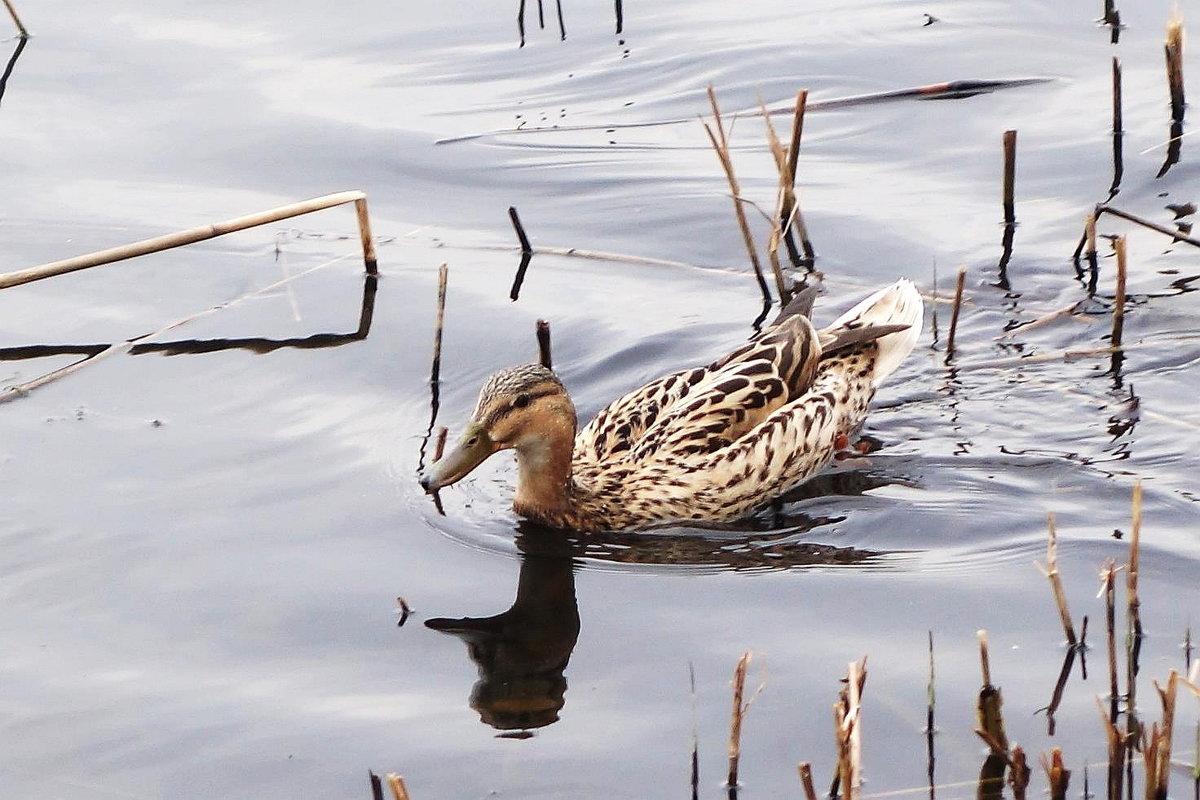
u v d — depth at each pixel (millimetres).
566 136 21156
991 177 19781
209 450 14688
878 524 13828
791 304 15914
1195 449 14469
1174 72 20359
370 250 17938
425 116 21625
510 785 10234
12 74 22375
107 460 14453
